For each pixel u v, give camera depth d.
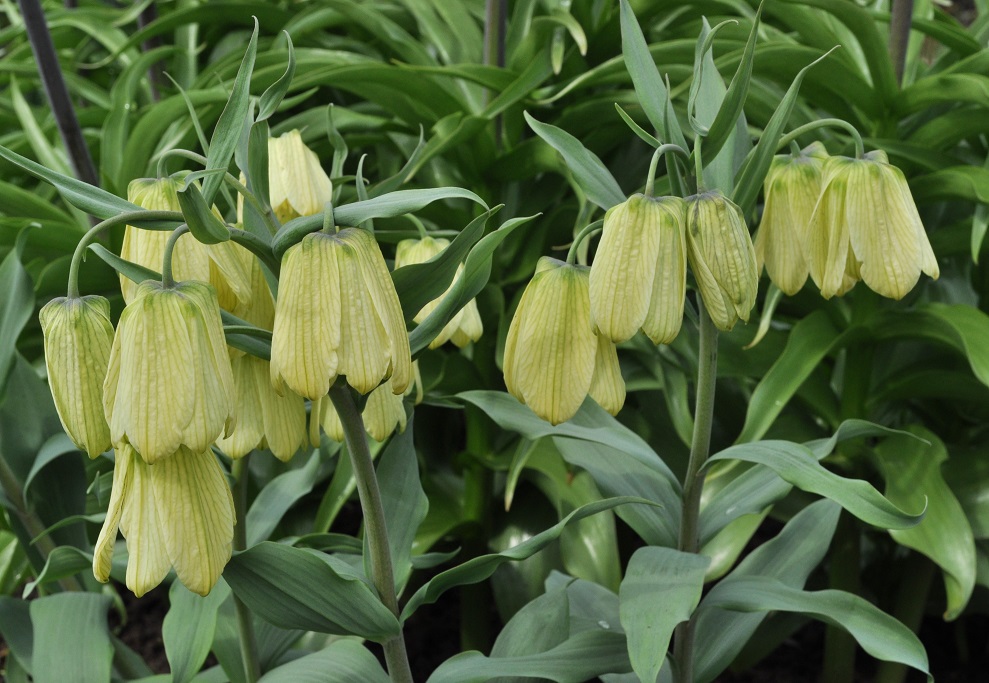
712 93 0.71
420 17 1.16
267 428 0.66
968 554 0.85
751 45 0.63
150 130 1.05
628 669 0.72
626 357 1.05
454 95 1.01
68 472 0.86
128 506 0.61
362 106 1.21
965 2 1.86
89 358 0.61
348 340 0.60
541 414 0.67
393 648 0.70
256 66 1.12
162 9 1.44
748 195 0.67
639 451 0.72
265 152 0.64
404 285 0.64
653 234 0.63
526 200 1.09
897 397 0.98
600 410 0.75
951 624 1.18
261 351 0.64
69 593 0.81
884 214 0.66
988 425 1.07
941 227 0.99
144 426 0.59
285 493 0.81
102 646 0.78
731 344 0.98
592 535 0.96
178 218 0.60
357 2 1.21
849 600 0.69
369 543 0.69
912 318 0.90
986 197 0.84
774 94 0.94
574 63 1.07
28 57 1.45
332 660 0.73
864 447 0.96
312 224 0.61
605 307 0.64
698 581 0.68
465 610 1.12
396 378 0.61
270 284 0.65
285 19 1.28
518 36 1.09
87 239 0.61
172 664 0.75
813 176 0.68
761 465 0.75
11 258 0.82
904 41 0.94
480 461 1.05
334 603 0.67
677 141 0.66
